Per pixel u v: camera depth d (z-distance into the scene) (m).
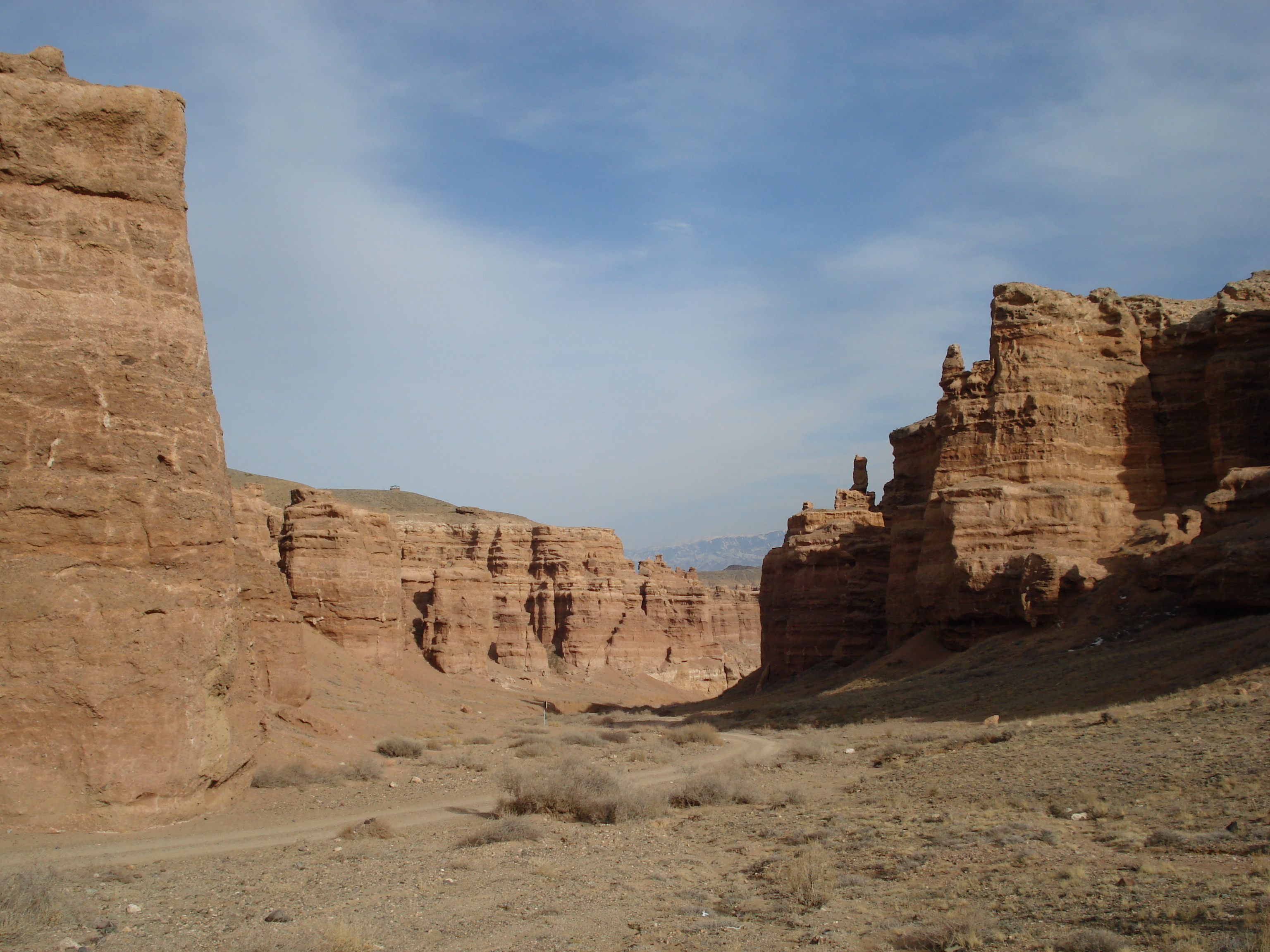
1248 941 11.66
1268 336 64.00
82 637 20.14
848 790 30.56
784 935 14.54
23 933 13.21
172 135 23.34
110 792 20.14
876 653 79.06
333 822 24.08
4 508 20.00
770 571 102.44
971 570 61.78
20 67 22.16
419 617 100.50
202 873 17.64
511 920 15.52
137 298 22.27
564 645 131.88
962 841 20.38
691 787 30.02
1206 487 64.69
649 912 16.22
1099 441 65.81
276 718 38.47
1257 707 29.36
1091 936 12.54
